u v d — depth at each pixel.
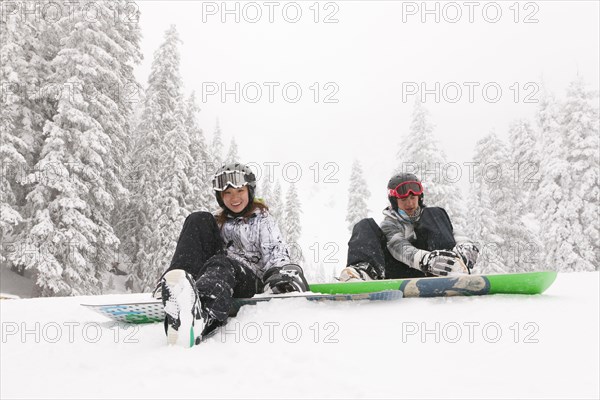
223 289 2.22
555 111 22.02
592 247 20.39
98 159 16.12
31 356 2.12
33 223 16.03
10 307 3.77
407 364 1.69
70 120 15.88
